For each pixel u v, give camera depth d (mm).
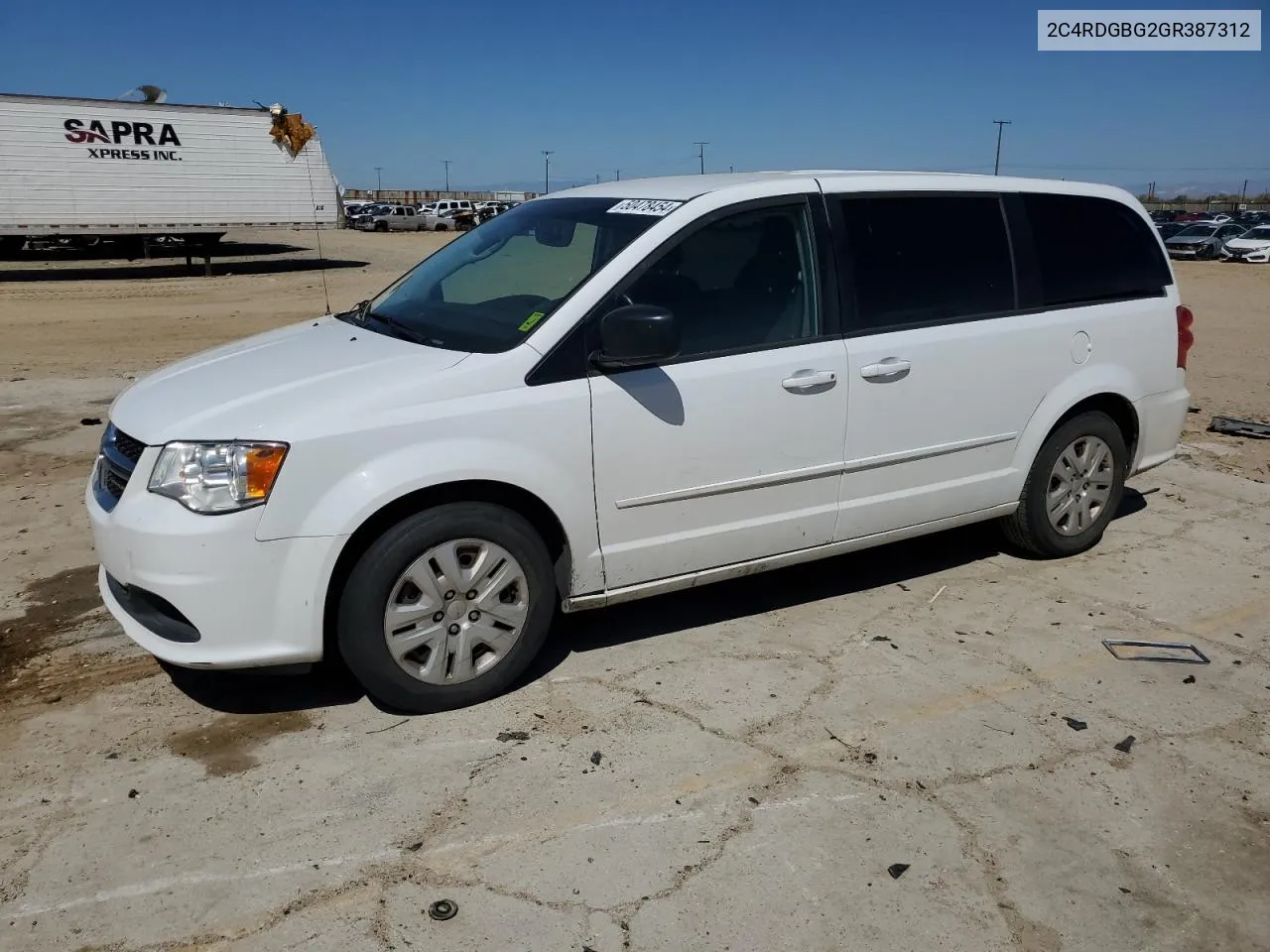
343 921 2734
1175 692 4016
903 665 4191
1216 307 18703
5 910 2760
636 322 3574
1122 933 2750
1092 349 5098
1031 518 5160
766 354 4125
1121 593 4961
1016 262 4867
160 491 3391
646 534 3996
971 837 3121
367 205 56281
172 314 17594
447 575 3631
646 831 3117
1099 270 5191
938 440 4645
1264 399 9938
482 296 4211
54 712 3771
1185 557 5441
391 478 3434
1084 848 3084
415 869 2939
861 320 4391
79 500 6199
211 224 27375
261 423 3385
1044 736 3684
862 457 4430
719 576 4258
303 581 3406
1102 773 3467
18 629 4453
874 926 2750
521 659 3852
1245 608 4797
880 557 5426
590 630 4500
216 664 3408
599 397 3768
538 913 2771
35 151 24984
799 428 4219
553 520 3857
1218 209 82375
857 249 4410
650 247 3936
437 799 3256
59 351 12922
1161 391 5453
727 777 3393
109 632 4430
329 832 3092
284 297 20750
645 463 3902
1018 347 4809
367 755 3500
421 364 3652
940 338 4559
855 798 3297
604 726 3695
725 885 2893
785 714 3795
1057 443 5090
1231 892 2914
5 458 7137
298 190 28688
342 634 3564
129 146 25969
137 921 2727
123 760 3463
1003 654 4312
